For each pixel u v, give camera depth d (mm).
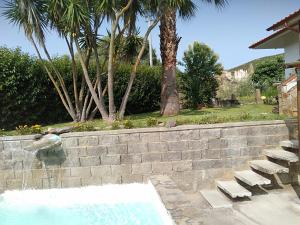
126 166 7242
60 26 9797
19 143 7277
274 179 7180
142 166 7250
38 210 6602
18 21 9820
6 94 10984
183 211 4883
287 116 8234
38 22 9680
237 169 7367
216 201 6410
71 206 6762
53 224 5996
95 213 6414
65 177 7234
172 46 11828
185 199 5449
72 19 8539
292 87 8938
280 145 7410
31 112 11883
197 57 18328
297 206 6105
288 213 5809
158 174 7262
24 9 9539
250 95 20922
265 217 5664
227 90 21406
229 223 5336
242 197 6551
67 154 7227
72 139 7211
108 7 8695
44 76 12109
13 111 11367
